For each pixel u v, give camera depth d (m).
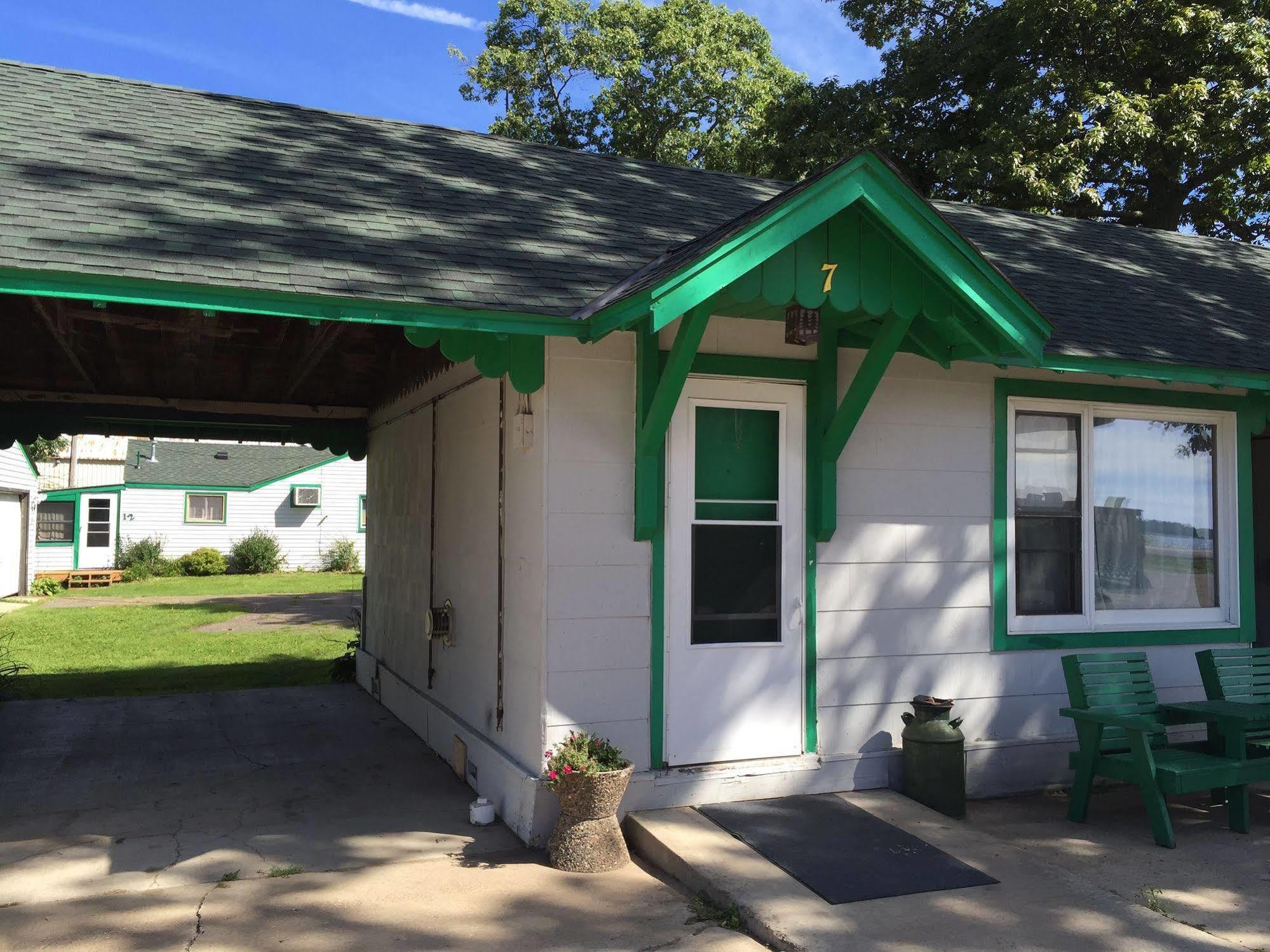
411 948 4.00
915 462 6.17
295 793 6.19
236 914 4.33
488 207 6.27
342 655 12.66
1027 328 4.98
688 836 4.96
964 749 5.87
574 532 5.26
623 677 5.35
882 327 5.21
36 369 8.00
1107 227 10.04
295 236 5.04
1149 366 5.91
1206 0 16.31
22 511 22.66
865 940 3.93
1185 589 7.07
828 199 4.58
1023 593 6.52
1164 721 5.97
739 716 5.64
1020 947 3.90
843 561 5.96
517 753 5.59
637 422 5.38
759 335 5.74
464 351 5.02
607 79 25.20
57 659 12.48
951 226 4.74
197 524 29.77
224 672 11.38
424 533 7.94
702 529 5.62
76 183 5.16
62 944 4.02
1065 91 16.47
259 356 7.46
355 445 10.64
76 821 5.62
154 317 5.92
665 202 7.21
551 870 4.86
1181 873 4.79
